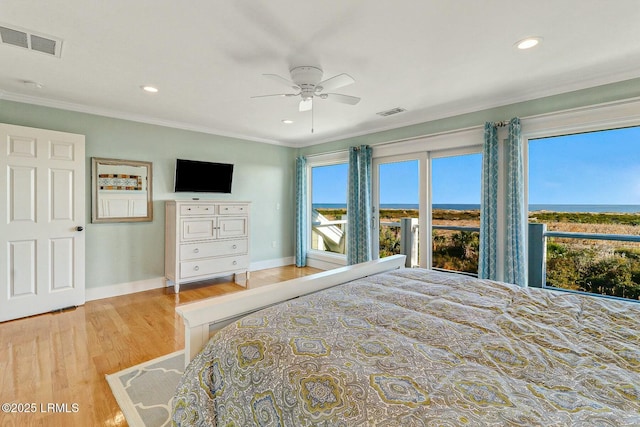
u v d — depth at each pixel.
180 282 3.89
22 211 2.94
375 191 4.53
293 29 1.91
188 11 1.72
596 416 0.71
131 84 2.79
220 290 4.03
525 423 0.69
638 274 2.72
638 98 2.45
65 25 1.85
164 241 4.14
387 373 0.89
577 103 2.76
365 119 3.95
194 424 1.09
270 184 5.41
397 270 2.28
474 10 1.72
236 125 4.29
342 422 0.76
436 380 0.86
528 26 1.88
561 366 0.95
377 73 2.56
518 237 3.01
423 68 2.47
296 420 0.85
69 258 3.24
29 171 2.97
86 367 2.11
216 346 1.20
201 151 4.49
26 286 2.98
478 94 3.05
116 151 3.70
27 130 2.95
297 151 5.75
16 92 2.98
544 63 2.38
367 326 1.22
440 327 1.22
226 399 1.07
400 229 4.26
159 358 2.25
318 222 5.66
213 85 2.81
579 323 1.29
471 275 3.63
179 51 2.18
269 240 5.42
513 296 1.64
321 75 2.46
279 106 3.44
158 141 4.05
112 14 1.75
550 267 3.20
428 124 3.85
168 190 4.17
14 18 1.78
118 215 3.73
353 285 1.83
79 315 3.07
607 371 0.92
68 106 3.32
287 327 1.19
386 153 4.30
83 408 1.70
